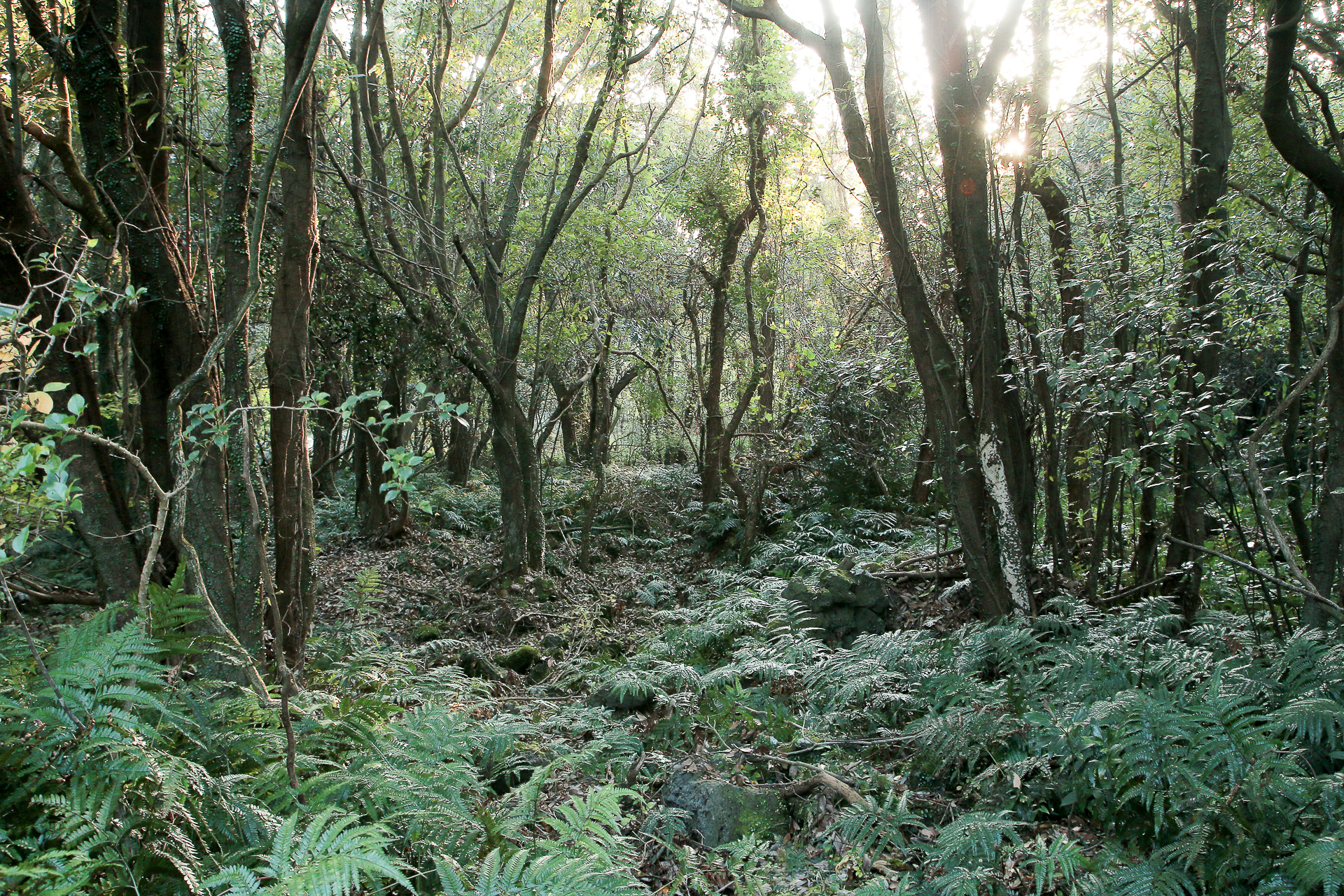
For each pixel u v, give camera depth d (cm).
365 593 714
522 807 352
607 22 1143
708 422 1590
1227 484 533
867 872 363
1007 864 347
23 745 273
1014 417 654
